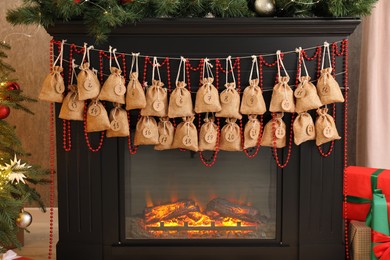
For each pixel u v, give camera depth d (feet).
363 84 9.96
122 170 8.23
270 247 8.26
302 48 7.93
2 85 8.57
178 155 8.37
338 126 8.12
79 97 7.68
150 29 7.79
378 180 8.01
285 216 8.27
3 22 10.41
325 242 8.28
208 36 7.91
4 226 8.04
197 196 8.44
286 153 8.16
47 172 8.64
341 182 8.20
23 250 9.18
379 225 7.70
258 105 7.79
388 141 9.68
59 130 8.15
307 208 8.23
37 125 10.66
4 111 8.38
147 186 8.39
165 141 8.01
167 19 7.69
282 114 7.99
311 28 7.80
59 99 7.82
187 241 8.32
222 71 7.96
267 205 8.40
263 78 7.98
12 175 7.90
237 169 8.38
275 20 7.70
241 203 8.45
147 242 8.33
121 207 8.28
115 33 7.84
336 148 8.15
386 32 9.51
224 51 7.94
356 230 8.05
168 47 7.94
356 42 10.41
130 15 7.57
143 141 7.90
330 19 7.73
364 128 9.93
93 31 7.65
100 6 7.59
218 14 8.02
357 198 8.25
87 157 8.18
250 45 7.94
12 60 10.48
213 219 8.40
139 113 8.12
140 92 7.77
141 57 7.95
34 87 10.54
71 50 7.90
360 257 8.05
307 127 7.88
